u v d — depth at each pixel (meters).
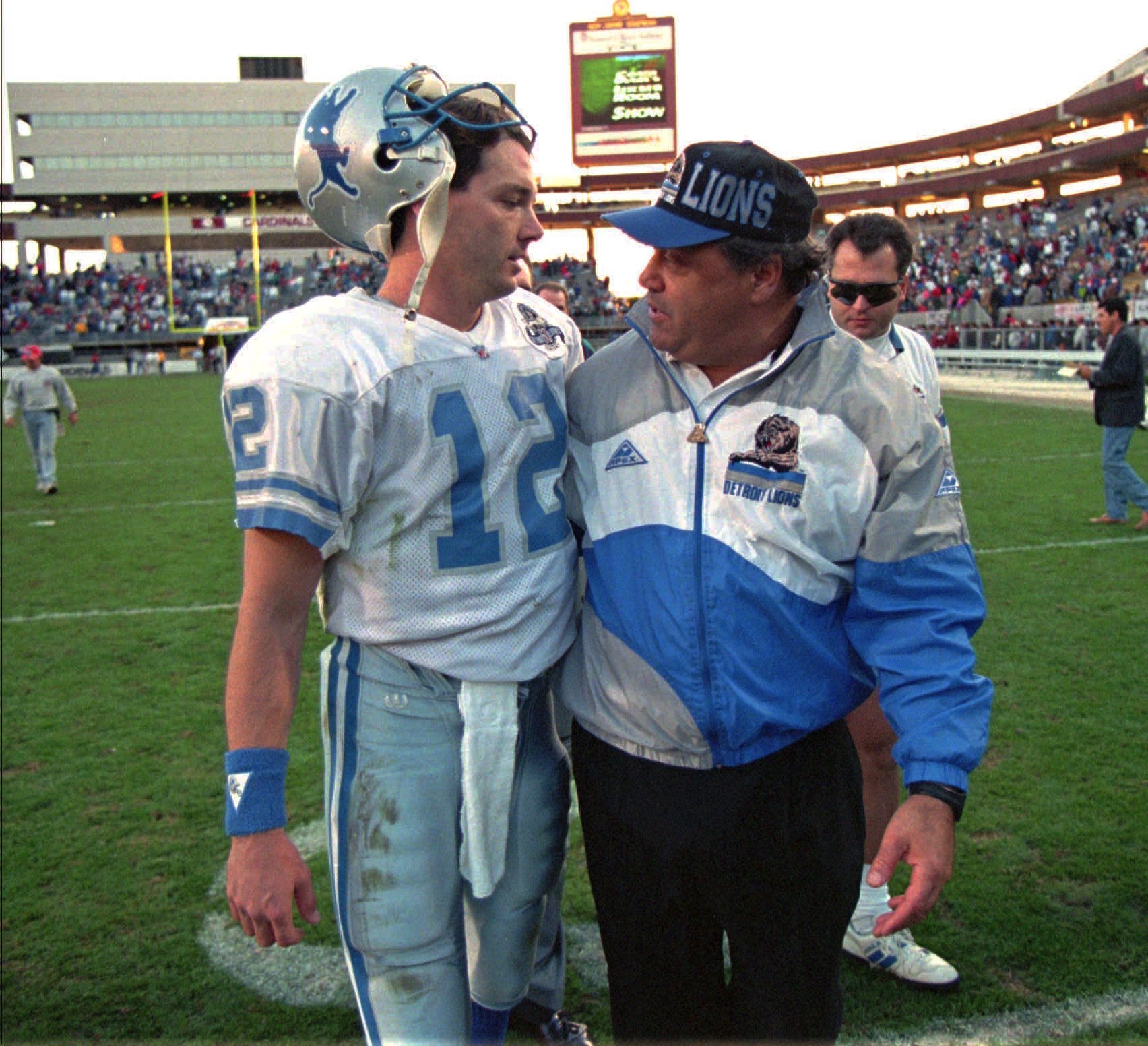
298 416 1.48
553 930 2.25
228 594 6.55
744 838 1.64
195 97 54.94
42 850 3.27
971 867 2.96
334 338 1.54
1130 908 2.73
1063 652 4.79
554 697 1.86
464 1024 1.65
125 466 13.03
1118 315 7.30
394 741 1.62
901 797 3.47
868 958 2.53
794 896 1.68
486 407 1.62
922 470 1.59
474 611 1.62
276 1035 2.40
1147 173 38.94
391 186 1.55
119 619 6.00
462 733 1.63
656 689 1.63
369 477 1.57
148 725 4.33
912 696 1.54
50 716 4.46
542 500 1.68
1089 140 42.25
